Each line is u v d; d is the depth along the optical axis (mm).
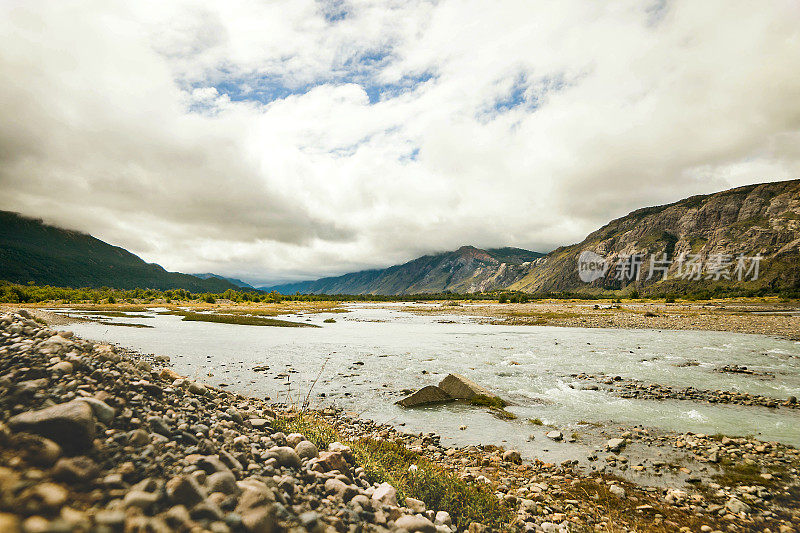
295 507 5117
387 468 9219
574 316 86562
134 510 3705
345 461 7492
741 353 34406
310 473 6406
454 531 6812
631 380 23672
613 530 7879
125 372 7500
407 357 32062
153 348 33781
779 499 9391
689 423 15742
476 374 25297
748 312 97250
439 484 8539
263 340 43250
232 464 5578
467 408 17969
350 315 105688
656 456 12266
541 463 11625
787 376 24719
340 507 5621
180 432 5887
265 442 7176
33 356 6262
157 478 4465
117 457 4574
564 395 20219
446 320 85125
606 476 10758
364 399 19328
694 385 22344
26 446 3914
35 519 3039
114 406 5816
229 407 8672
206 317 71562
